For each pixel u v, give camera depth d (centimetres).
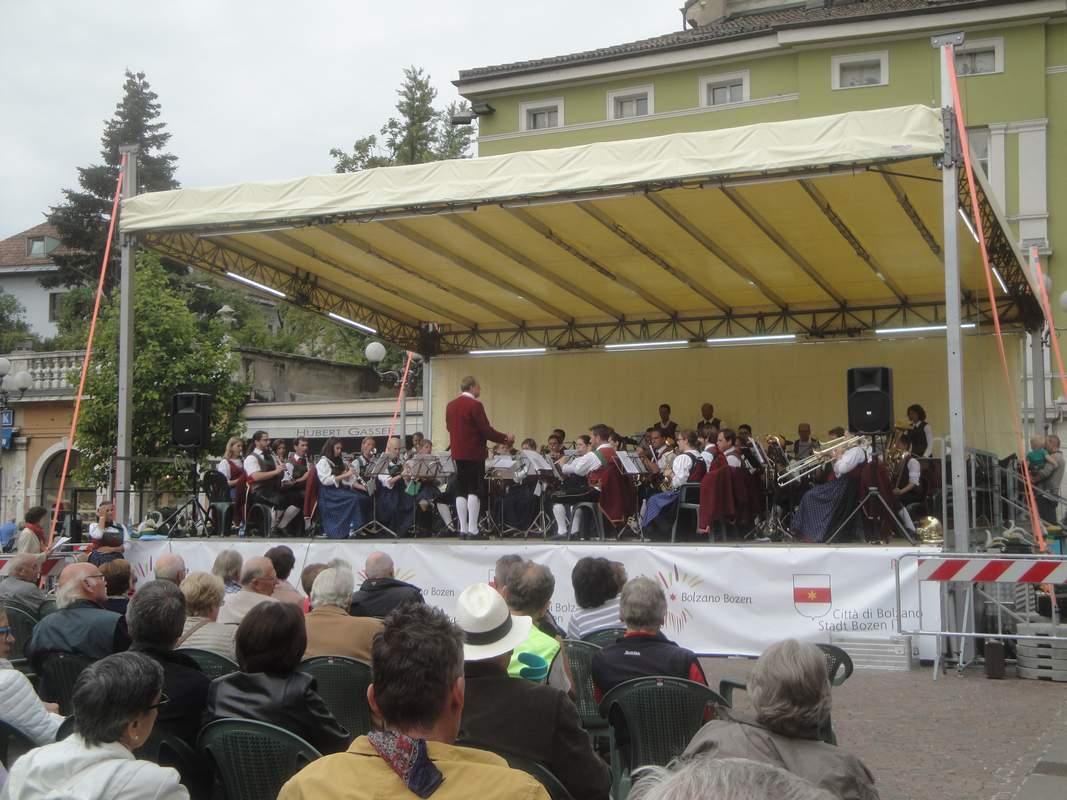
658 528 1192
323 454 1304
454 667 237
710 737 302
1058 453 1373
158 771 299
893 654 904
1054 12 2294
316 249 1405
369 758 224
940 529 1002
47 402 2633
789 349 1736
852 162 962
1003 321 1619
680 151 1010
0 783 373
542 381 1869
